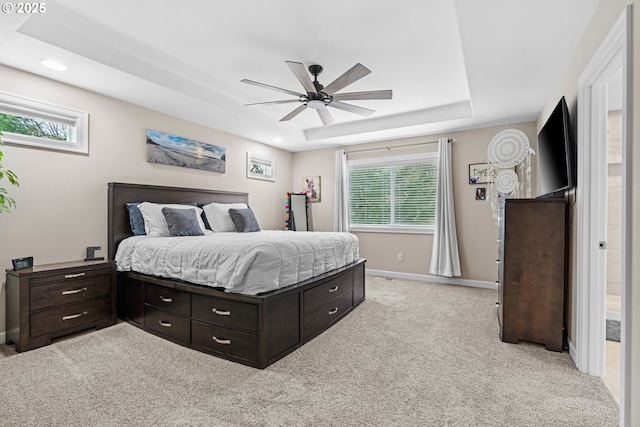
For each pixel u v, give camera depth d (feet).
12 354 7.83
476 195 15.25
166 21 7.72
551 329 8.09
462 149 15.58
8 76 8.71
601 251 6.79
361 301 12.52
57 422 5.28
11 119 8.87
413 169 17.30
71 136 10.19
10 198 8.30
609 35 5.21
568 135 7.47
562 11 6.35
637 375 4.21
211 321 7.96
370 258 18.28
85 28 8.02
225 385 6.47
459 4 6.18
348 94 9.28
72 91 10.04
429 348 8.27
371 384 6.51
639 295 4.18
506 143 10.82
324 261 10.05
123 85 10.08
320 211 19.94
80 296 9.12
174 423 5.27
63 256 9.79
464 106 13.53
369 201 18.61
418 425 5.24
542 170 10.00
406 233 17.19
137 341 8.71
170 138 13.05
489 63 8.64
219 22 7.77
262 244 7.93
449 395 6.11
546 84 10.05
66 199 9.87
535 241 8.25
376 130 15.80
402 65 9.98
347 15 7.45
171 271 8.96
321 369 7.16
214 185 15.15
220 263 8.00
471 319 10.54
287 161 20.38
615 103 11.35
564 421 5.35
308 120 16.03
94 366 7.23
